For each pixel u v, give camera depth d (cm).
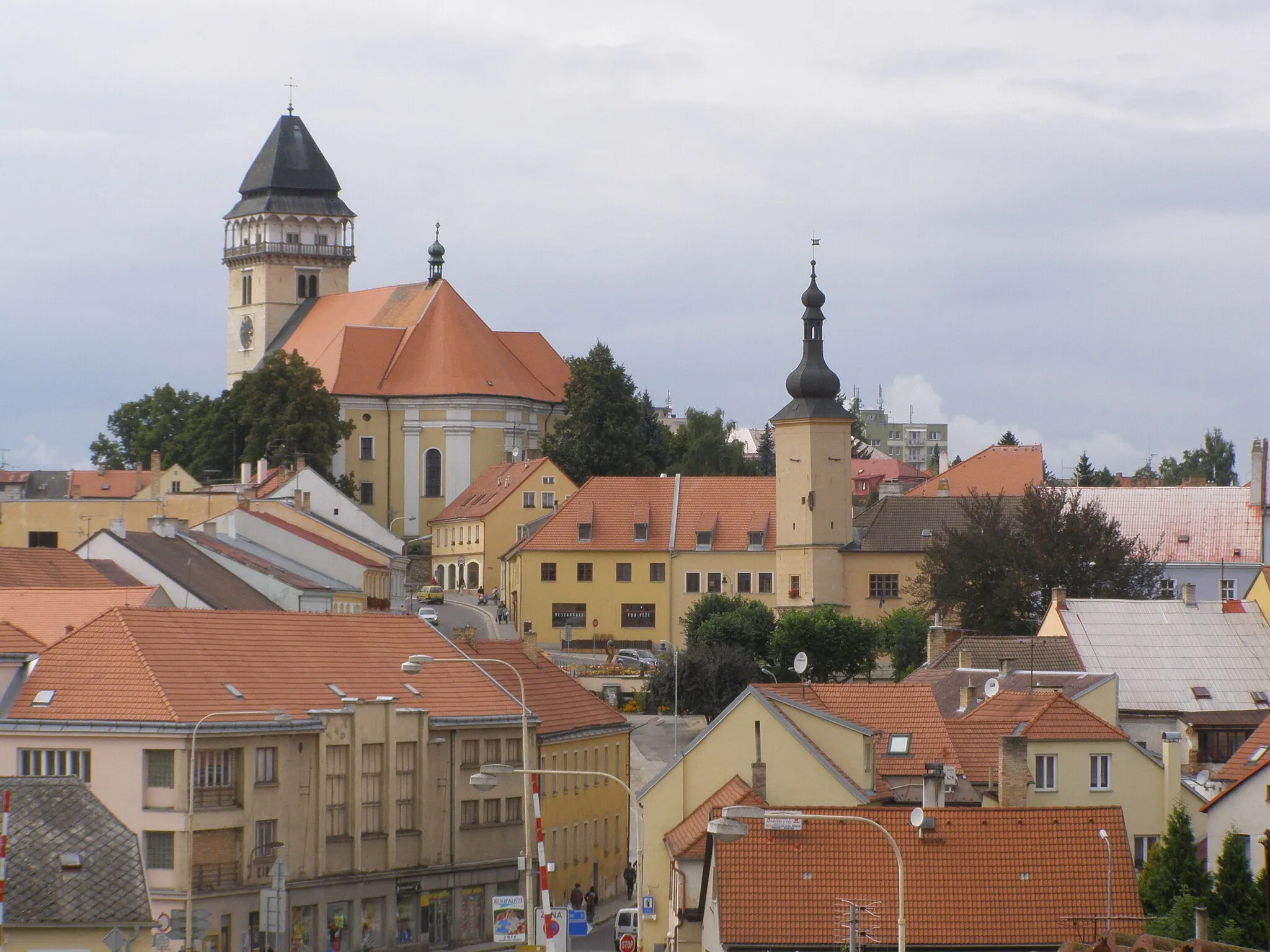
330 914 10956
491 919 12138
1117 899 8162
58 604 12525
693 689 17950
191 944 8562
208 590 15525
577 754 13388
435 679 12388
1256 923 8231
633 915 10844
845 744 9556
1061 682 12325
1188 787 10419
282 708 10981
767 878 8056
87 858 8625
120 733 10262
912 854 8181
